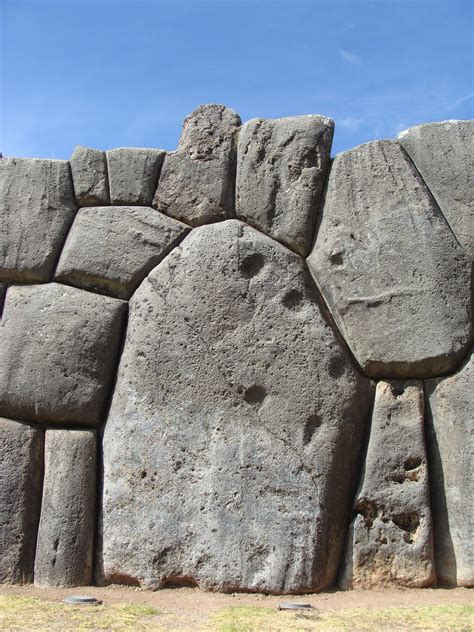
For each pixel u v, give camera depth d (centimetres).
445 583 404
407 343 420
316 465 414
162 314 443
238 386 427
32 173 480
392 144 440
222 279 439
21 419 457
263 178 453
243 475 416
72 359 450
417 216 427
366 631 338
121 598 402
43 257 469
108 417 447
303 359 426
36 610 375
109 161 475
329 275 437
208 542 411
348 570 409
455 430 411
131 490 427
